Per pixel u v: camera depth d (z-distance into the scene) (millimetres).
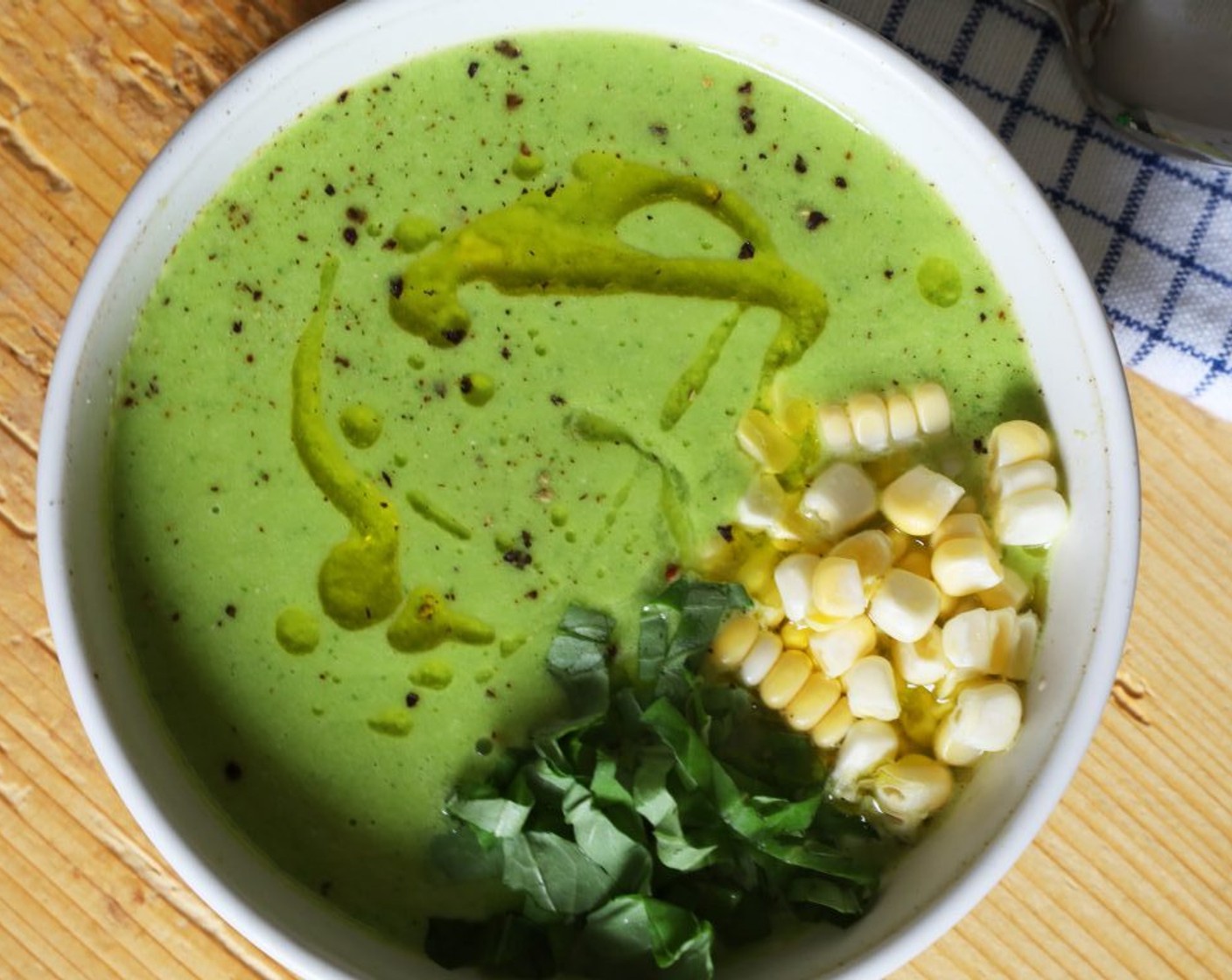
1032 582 155
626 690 150
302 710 149
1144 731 171
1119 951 171
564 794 144
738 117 153
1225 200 168
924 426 154
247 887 142
